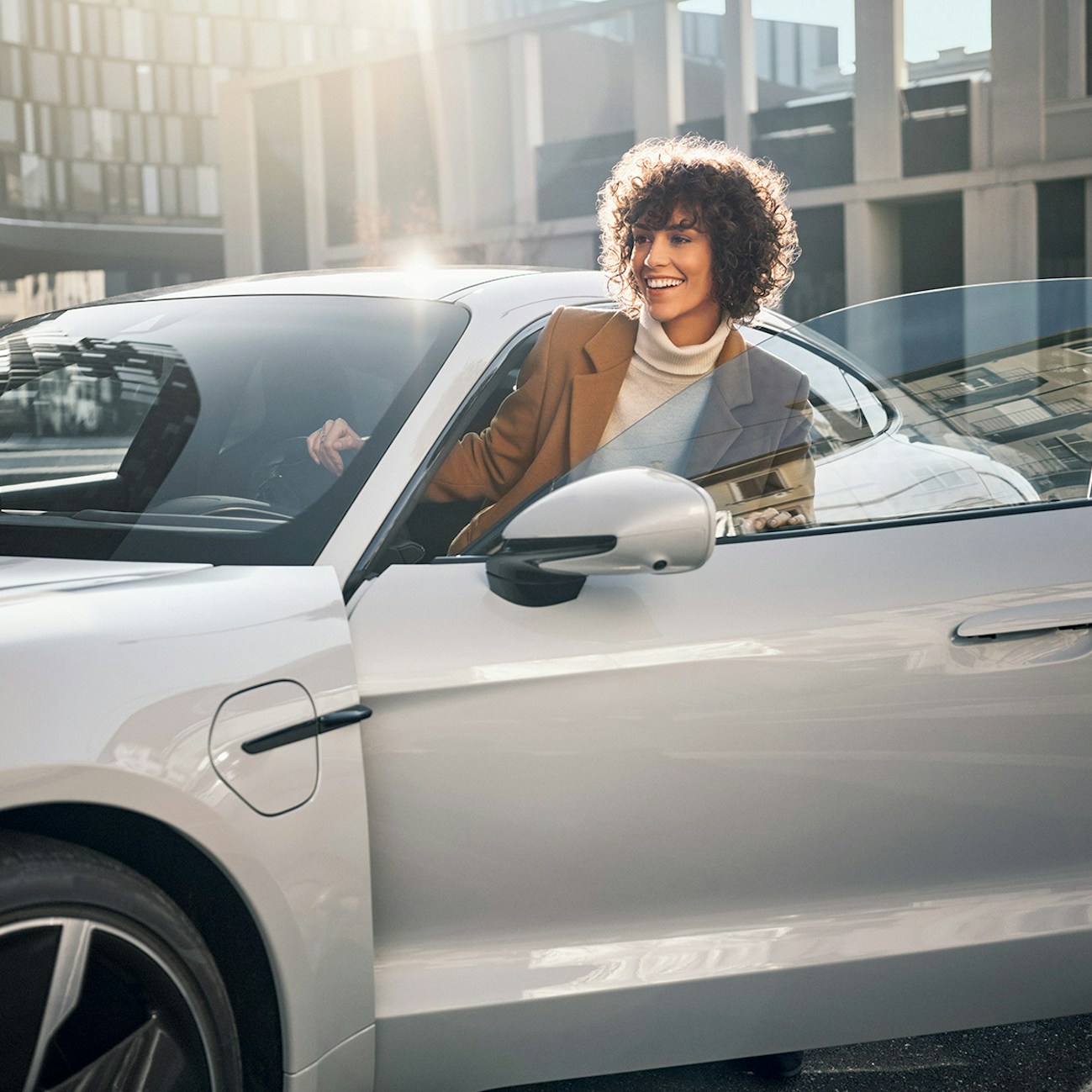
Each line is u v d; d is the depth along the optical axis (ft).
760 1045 6.38
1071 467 7.13
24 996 4.67
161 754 4.88
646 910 6.17
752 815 6.18
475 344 7.02
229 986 5.43
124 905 4.88
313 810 5.32
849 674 6.23
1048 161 69.41
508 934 5.99
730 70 78.79
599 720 5.90
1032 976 6.70
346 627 5.60
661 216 7.06
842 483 6.69
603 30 93.56
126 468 6.79
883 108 73.15
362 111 105.81
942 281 74.95
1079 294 7.59
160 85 204.44
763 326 7.69
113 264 167.63
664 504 5.54
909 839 6.48
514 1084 6.09
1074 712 6.66
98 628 5.01
